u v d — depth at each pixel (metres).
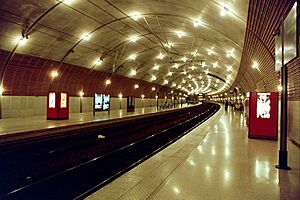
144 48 25.56
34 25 14.33
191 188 4.45
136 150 11.49
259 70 17.30
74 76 22.19
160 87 49.84
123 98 33.81
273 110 10.23
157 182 4.75
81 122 14.62
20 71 16.64
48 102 16.30
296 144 8.95
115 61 25.66
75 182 6.91
